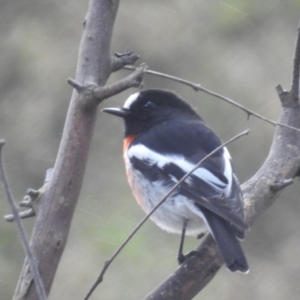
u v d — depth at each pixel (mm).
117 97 13602
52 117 13664
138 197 7445
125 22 13461
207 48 13406
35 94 13719
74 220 13008
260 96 13078
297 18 13344
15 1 14070
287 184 6582
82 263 12531
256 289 13289
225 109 13062
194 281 5953
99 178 13484
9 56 13812
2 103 13719
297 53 6828
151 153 7238
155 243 12719
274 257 13570
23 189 13234
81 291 12406
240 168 12820
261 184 6703
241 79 13188
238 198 6422
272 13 13406
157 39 13445
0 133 13555
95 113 5590
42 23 13984
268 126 12883
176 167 7031
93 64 5699
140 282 12422
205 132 7348
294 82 6961
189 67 13344
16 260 12016
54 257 5375
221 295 13250
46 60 13789
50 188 5488
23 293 5246
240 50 13383
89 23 5746
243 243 13703
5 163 13398
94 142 13617
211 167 6742
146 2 13602
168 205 6961
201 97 13180
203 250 6094
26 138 13578
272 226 13727
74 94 5609
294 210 13703
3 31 13945
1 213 12438
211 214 6410
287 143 6945
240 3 13422
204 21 13516
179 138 7289
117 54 5879
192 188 6668
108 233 12688
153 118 7930
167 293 5891
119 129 13680
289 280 13359
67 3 14070
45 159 13430
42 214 5438
